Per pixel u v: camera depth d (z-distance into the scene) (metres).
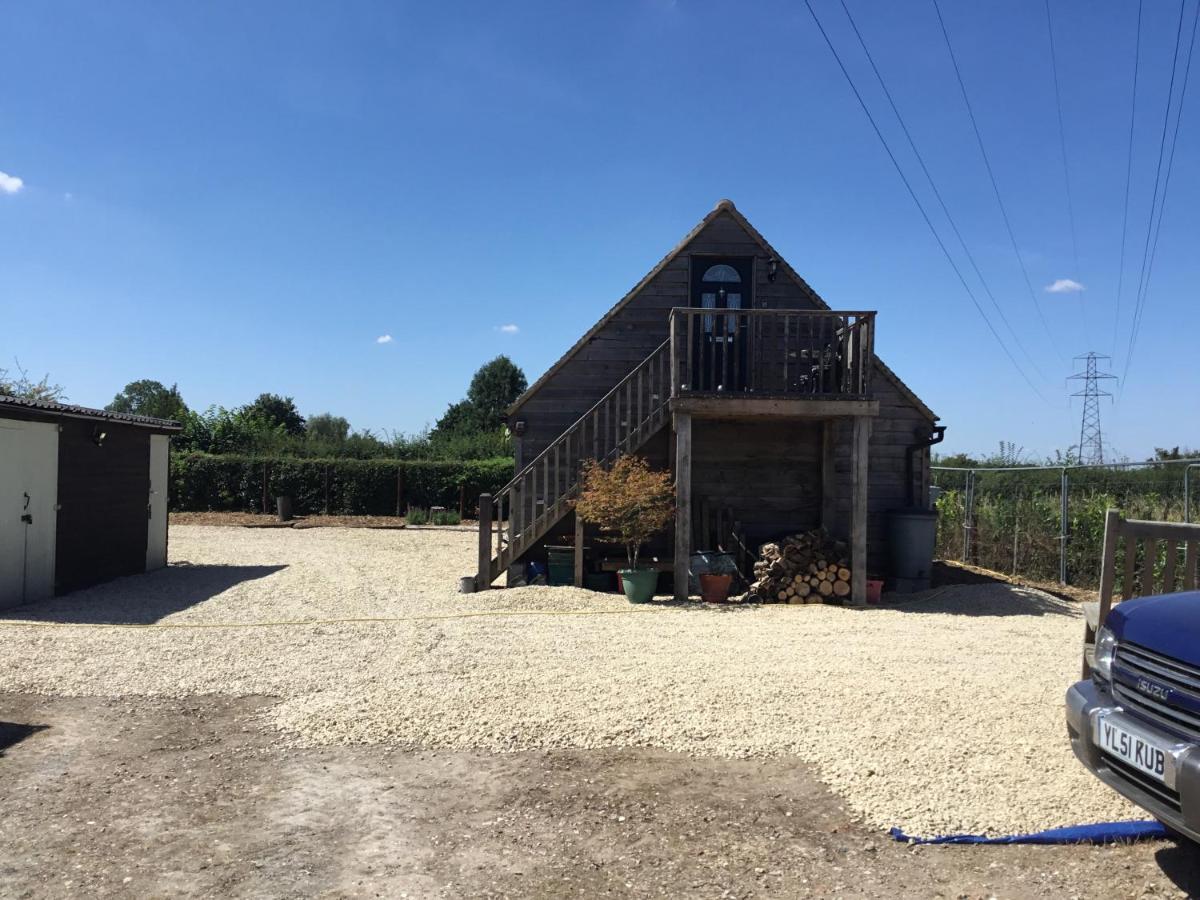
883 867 3.66
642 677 6.56
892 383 12.92
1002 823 4.02
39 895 3.46
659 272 12.95
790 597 10.80
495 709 5.84
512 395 56.84
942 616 9.85
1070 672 6.73
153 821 4.19
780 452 12.97
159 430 13.98
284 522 24.41
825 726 5.39
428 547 18.84
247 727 5.65
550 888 3.51
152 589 11.79
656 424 11.73
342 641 8.15
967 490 15.18
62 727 5.67
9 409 9.86
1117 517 5.05
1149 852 3.76
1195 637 3.28
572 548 11.91
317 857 3.80
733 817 4.18
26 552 10.41
